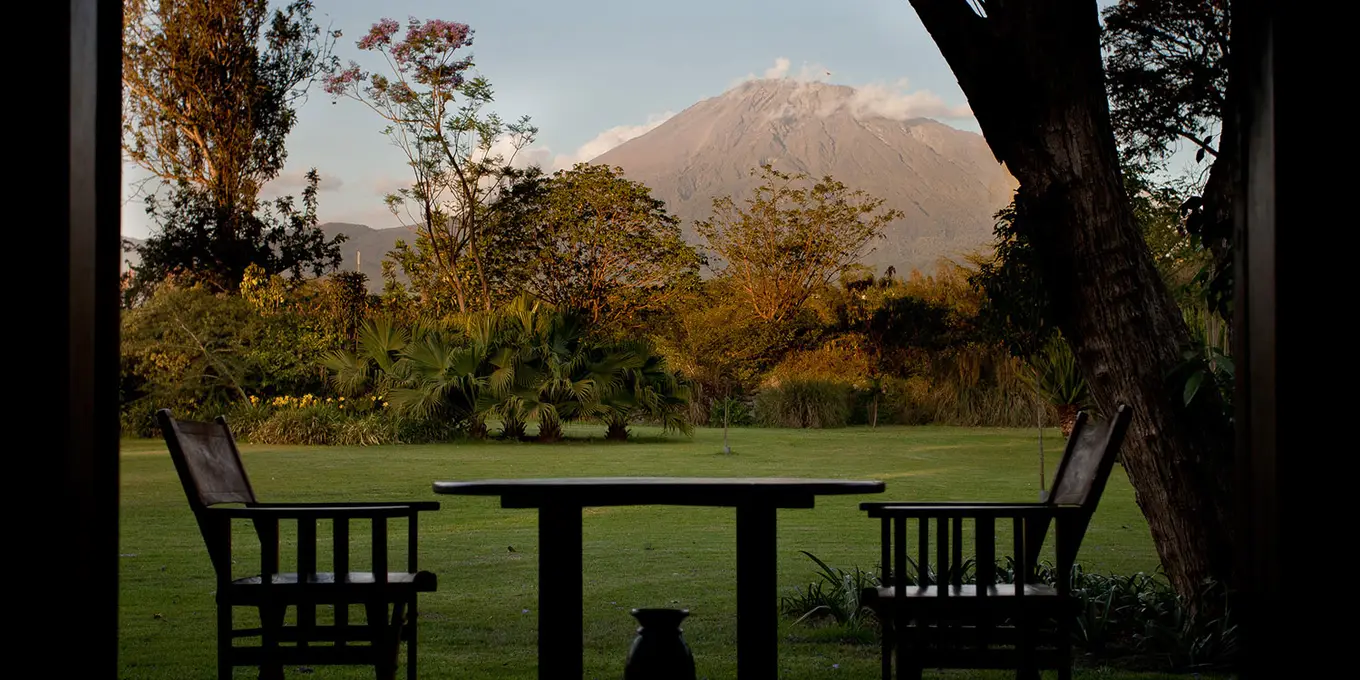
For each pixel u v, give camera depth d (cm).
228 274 2292
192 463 317
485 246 2417
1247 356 190
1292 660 176
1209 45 621
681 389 1828
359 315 2067
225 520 317
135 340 1848
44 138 162
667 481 309
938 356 2209
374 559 317
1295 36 177
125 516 822
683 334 2595
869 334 2302
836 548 685
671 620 300
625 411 1752
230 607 315
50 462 163
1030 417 2066
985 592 309
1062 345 1317
